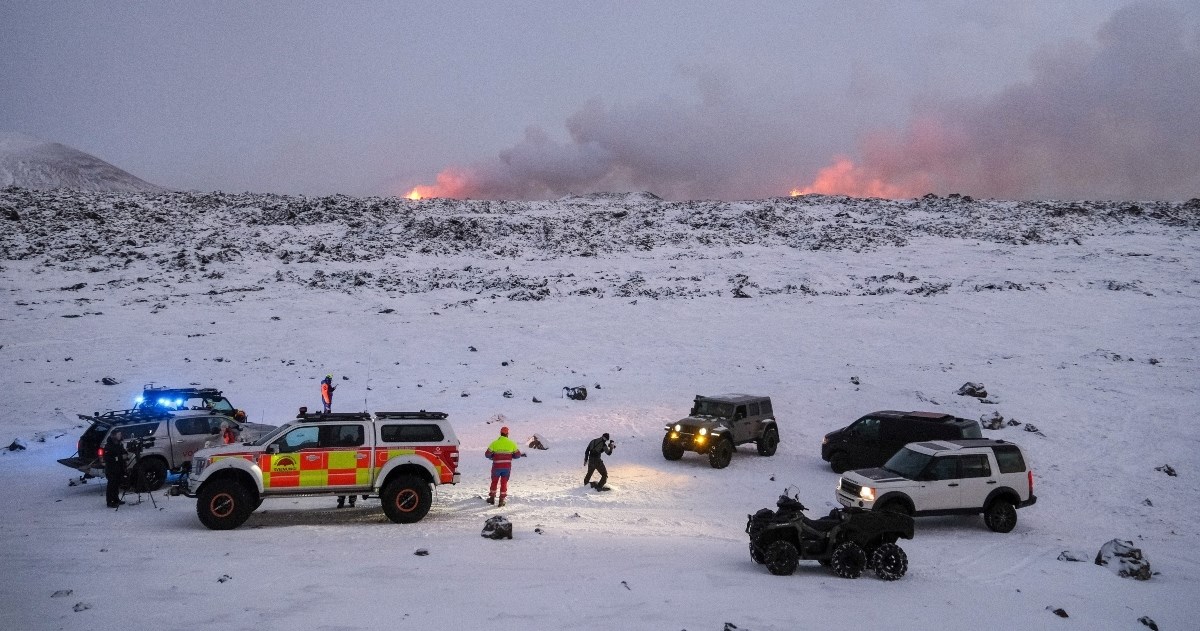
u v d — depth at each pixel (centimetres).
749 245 7200
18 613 748
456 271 6131
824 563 1105
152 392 2053
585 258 6669
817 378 3008
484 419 2477
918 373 2998
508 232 7812
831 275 5722
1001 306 4341
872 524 1091
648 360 3453
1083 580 1118
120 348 3600
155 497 1570
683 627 776
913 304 4516
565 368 3322
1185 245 6331
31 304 4456
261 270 5841
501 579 941
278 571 950
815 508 1597
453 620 764
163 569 950
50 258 5716
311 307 4728
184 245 6519
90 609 767
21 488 1659
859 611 880
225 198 9194
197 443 1711
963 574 1134
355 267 6106
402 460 1359
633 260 6556
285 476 1306
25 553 1041
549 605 833
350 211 8481
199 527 1270
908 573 1118
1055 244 6656
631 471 1912
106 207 7844
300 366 3353
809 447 2259
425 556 1059
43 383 2945
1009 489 1474
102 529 1242
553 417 2511
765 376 3084
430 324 4325
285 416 2494
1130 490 1775
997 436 2223
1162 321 3803
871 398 2691
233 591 849
